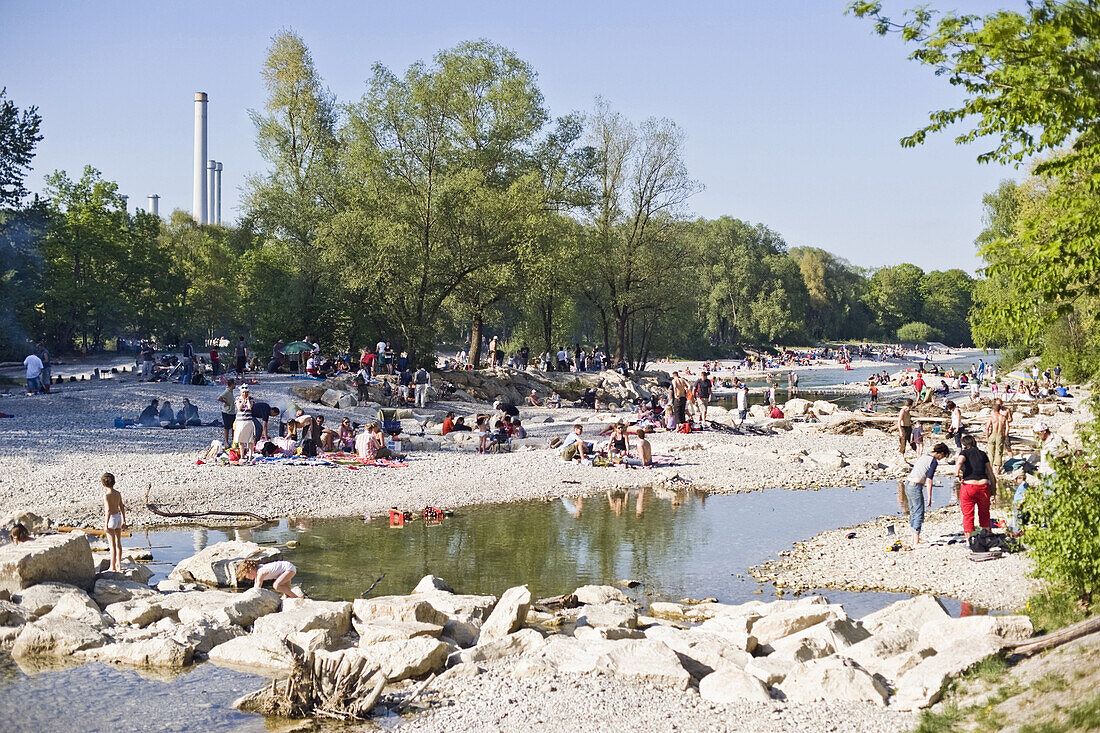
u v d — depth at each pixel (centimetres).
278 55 6319
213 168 17725
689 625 1430
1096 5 1071
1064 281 1199
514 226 5747
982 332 1287
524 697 1036
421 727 977
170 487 2414
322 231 5562
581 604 1561
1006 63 1134
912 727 915
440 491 2612
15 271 6806
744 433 4159
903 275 18400
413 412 4316
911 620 1269
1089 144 1184
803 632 1212
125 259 7806
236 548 1758
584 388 5928
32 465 2588
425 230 5634
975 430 4153
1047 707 852
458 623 1359
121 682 1152
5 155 5909
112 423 3388
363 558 1886
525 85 6425
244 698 1066
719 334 14300
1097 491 1195
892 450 3638
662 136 7006
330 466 2872
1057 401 5212
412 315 5559
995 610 1472
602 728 944
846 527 2216
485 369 5828
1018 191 5894
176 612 1408
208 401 3909
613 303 7294
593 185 6819
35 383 3934
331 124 6494
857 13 1169
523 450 3462
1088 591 1186
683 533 2155
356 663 1091
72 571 1470
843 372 10638
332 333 5381
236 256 9719
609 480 2875
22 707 1063
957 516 2262
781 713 966
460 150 6094
